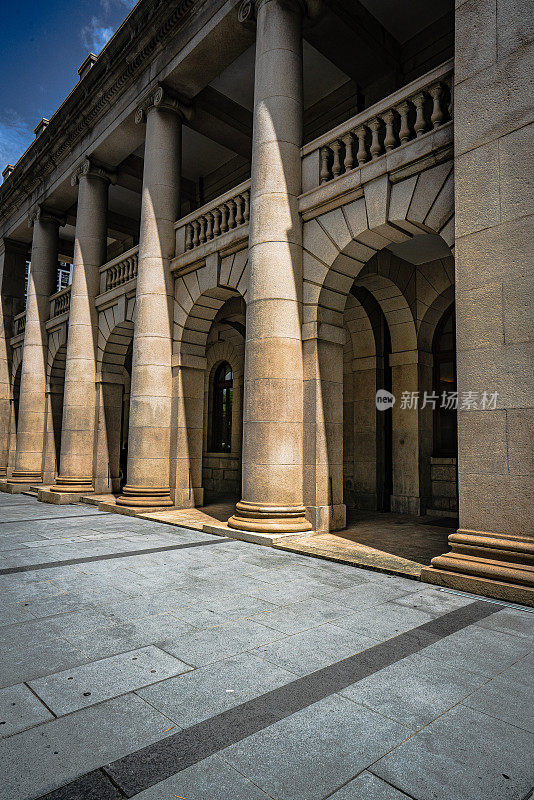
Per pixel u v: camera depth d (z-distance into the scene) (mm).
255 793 2164
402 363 12031
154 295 12273
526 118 5414
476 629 4188
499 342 5438
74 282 15930
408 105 7656
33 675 3324
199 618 4465
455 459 11383
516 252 5383
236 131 14359
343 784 2230
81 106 15383
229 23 10656
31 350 19266
